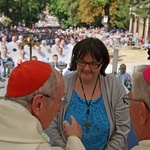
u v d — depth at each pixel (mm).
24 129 1284
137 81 1311
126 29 39188
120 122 2309
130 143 2613
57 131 2287
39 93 1388
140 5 26078
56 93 1437
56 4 56750
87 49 2182
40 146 1274
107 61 2275
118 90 2316
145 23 33469
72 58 2316
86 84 2311
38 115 1398
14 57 11297
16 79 1398
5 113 1299
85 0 38281
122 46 28656
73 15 44750
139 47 28047
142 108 1281
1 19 38344
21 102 1381
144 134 1308
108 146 2309
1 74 4973
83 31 34625
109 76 2367
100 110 2297
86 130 2264
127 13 33562
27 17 50594
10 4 45125
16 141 1258
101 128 2271
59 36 27172
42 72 1418
